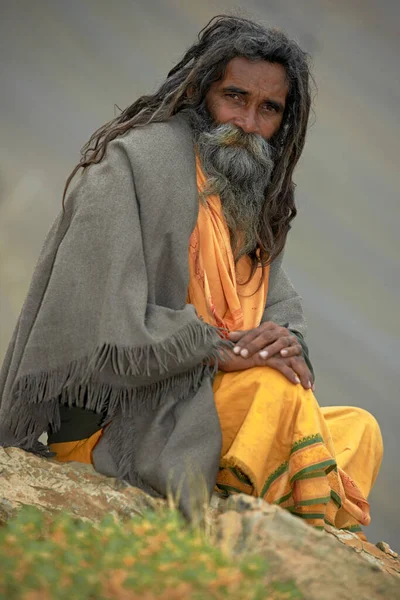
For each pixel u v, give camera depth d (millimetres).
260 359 10094
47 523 8969
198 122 11250
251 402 9992
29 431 10234
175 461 9570
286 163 11766
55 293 10070
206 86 11297
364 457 11656
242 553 7992
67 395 10188
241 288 11352
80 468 9859
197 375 9961
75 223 10242
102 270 10016
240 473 9953
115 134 11000
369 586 8281
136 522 7898
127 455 9852
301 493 9914
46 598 6555
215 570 7211
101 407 10039
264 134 11320
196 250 10766
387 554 10844
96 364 9805
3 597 6496
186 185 10664
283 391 9977
